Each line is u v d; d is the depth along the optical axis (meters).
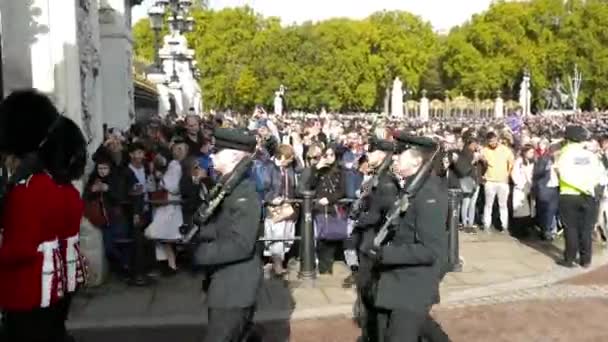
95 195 9.26
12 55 8.65
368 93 89.44
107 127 13.71
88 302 8.63
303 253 9.48
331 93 82.88
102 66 14.82
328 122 22.50
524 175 13.30
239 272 4.82
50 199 3.81
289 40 79.81
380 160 6.99
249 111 79.38
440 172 5.24
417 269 5.02
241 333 5.00
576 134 10.38
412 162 5.02
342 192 9.86
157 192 9.73
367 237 5.89
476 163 13.47
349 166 10.01
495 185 13.48
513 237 13.11
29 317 3.87
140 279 9.37
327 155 9.97
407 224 5.02
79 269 4.15
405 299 4.99
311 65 80.75
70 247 4.03
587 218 10.47
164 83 28.09
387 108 93.75
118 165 9.62
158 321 7.84
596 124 27.59
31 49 8.68
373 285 5.34
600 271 10.20
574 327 7.52
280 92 73.12
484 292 8.95
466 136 14.25
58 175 3.94
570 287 9.26
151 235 9.61
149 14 27.52
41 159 3.89
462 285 9.34
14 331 3.89
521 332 7.36
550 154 12.69
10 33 8.65
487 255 11.41
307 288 9.23
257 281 4.89
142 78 24.27
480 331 7.40
